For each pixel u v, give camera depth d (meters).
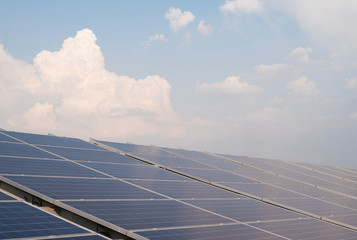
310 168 63.62
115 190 22.36
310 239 20.44
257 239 18.59
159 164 35.50
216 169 40.41
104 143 39.97
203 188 29.33
